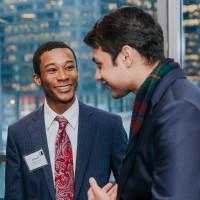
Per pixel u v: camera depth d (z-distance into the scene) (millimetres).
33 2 2893
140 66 936
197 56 2357
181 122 823
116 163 1655
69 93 1605
